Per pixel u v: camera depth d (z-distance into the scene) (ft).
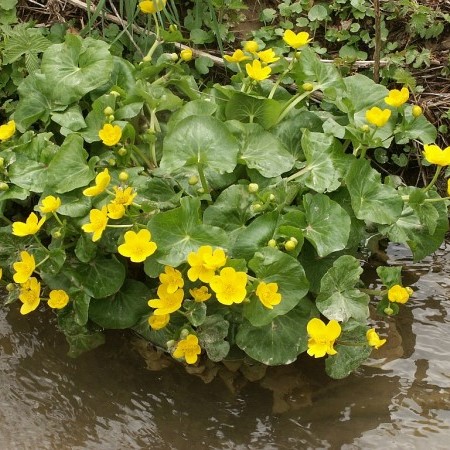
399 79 6.12
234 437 5.31
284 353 5.35
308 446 5.27
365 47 6.47
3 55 6.12
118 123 5.55
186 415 5.39
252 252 5.32
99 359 5.59
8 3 6.38
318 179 5.49
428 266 6.03
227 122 5.62
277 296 5.22
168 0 6.46
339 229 5.36
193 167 5.58
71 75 5.73
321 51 6.39
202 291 5.29
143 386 5.49
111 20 6.40
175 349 5.32
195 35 6.32
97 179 5.22
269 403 5.42
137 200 5.42
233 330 5.45
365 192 5.51
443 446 5.25
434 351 5.62
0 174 5.57
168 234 5.29
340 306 5.29
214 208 5.43
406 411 5.38
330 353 5.16
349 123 5.78
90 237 5.39
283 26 6.45
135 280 5.55
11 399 5.45
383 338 5.67
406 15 6.43
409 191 5.70
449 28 6.46
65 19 6.47
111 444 5.29
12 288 5.48
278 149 5.62
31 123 5.78
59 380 5.53
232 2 6.38
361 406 5.40
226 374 5.51
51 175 5.46
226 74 6.38
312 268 5.49
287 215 5.39
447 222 5.69
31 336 5.69
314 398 5.43
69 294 5.45
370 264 6.03
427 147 5.43
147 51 6.25
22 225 5.30
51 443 5.29
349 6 6.45
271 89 5.95
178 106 5.80
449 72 6.36
